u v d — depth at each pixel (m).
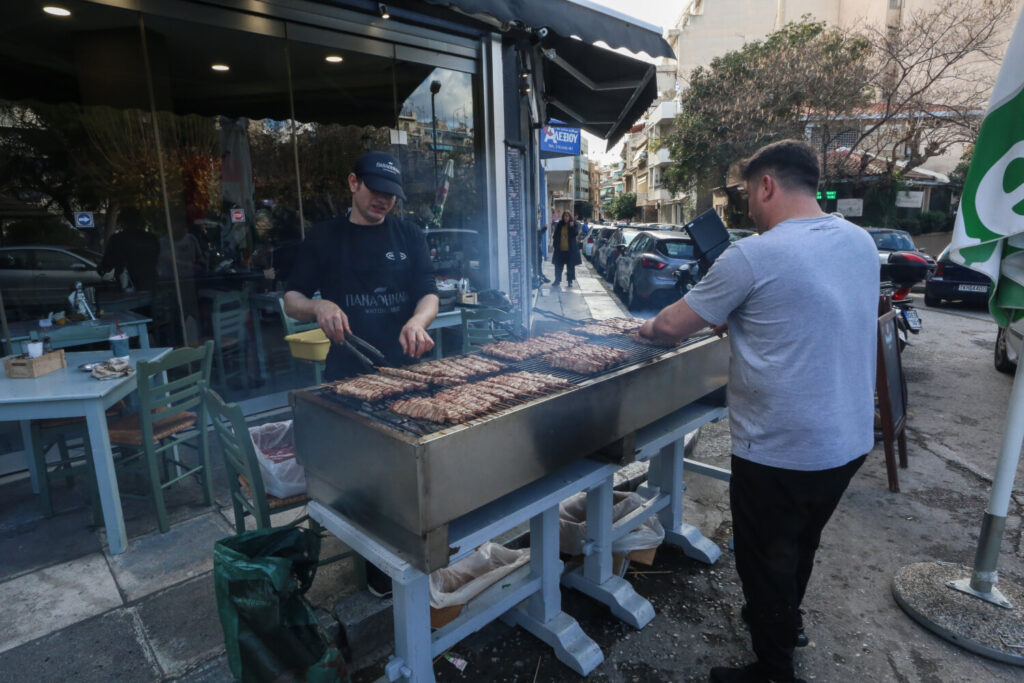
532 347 2.52
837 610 2.59
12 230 3.92
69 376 2.94
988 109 2.10
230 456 2.34
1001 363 6.41
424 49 5.10
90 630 2.25
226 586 1.74
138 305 4.46
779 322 1.73
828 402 1.74
